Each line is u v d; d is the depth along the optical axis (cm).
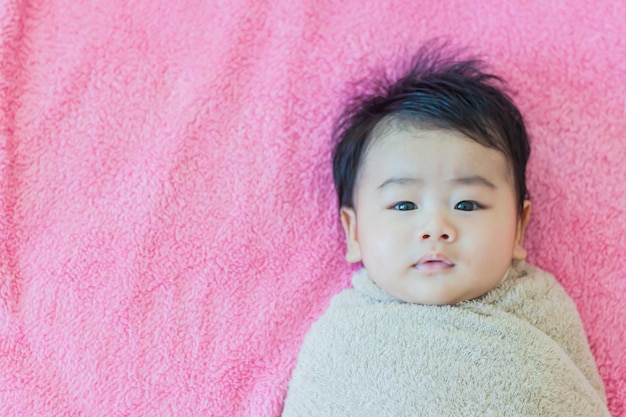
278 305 101
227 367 100
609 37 103
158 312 100
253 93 104
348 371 89
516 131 96
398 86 98
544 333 91
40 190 102
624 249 100
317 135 104
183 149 102
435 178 89
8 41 101
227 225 102
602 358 99
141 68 104
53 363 99
